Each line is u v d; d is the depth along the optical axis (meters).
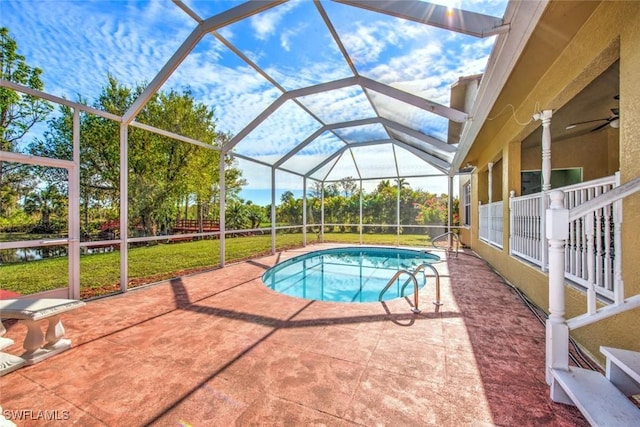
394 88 4.61
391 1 2.87
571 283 2.89
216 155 8.76
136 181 6.68
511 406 1.82
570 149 6.17
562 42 2.61
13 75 4.79
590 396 1.62
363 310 3.71
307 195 12.47
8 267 5.23
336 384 2.09
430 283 5.02
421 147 8.09
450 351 2.57
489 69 2.94
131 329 3.13
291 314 3.58
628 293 1.95
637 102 1.84
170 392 2.01
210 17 3.58
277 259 7.92
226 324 3.26
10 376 2.22
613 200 1.68
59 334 2.65
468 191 10.84
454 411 1.78
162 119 7.06
